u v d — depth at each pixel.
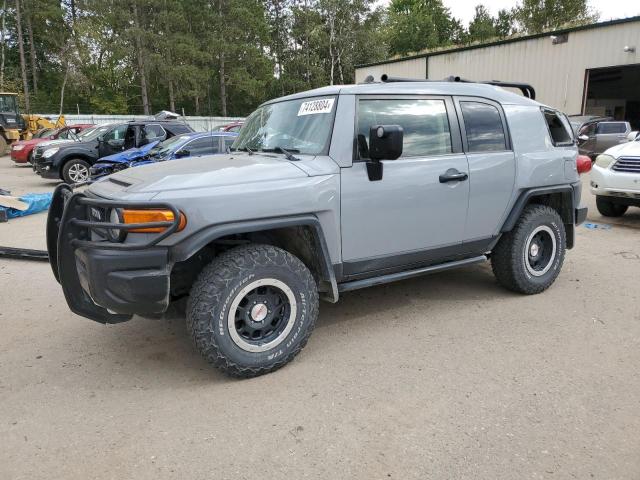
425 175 3.91
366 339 3.93
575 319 4.24
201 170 3.36
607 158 7.97
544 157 4.68
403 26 60.09
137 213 2.90
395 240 3.88
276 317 3.41
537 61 21.97
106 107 45.25
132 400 3.12
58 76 46.88
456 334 3.98
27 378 3.42
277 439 2.70
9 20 48.53
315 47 49.75
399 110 3.89
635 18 18.59
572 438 2.64
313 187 3.38
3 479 2.43
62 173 13.65
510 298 4.78
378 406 2.99
